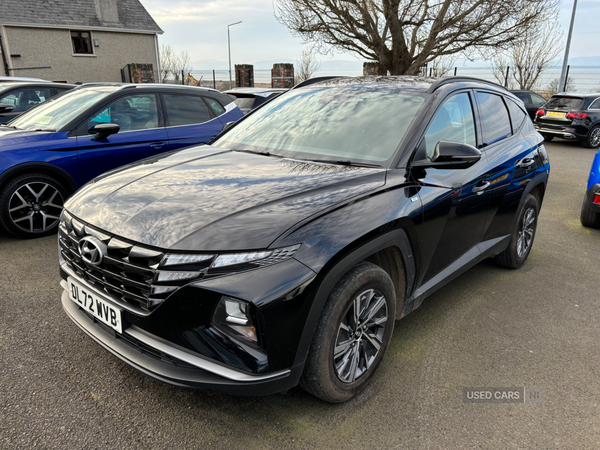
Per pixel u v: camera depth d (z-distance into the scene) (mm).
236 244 1760
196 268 1738
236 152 2881
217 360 1759
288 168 2463
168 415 2088
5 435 1908
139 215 1958
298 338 1828
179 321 1766
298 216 1907
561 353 2750
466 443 1993
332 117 2934
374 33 15586
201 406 2158
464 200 2795
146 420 2053
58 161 4324
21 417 2020
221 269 1733
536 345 2830
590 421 2164
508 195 3410
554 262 4305
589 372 2564
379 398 2271
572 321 3154
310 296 1815
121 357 1933
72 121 4484
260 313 1723
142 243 1824
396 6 15070
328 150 2680
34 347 2564
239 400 2215
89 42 23953
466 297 3486
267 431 2016
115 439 1928
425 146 2592
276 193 2086
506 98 3781
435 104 2771
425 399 2277
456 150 2354
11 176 4137
